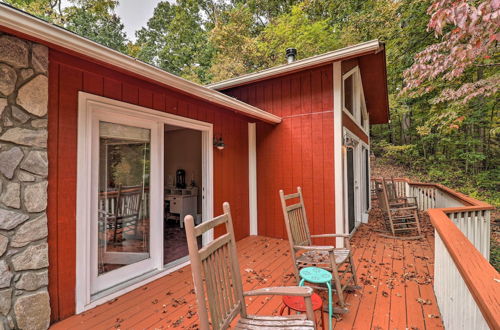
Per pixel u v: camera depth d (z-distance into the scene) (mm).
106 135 2588
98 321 2154
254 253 3963
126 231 2795
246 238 4812
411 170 11578
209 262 1333
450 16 2932
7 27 1569
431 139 11000
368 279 2963
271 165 4855
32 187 1946
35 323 1938
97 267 2514
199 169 6004
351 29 10195
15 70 1860
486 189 9109
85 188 2334
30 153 1938
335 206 4211
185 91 2926
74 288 2238
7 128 1818
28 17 1614
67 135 2197
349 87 5223
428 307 2363
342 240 4156
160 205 3156
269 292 1477
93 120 2465
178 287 2814
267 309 2352
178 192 5910
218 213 4156
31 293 1926
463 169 10453
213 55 13312
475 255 1473
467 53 3496
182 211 5539
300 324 1411
